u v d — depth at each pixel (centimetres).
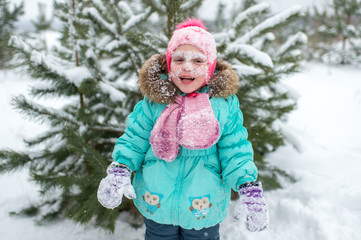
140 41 205
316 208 212
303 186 249
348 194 225
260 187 121
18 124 435
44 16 743
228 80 131
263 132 212
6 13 650
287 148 340
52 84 198
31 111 186
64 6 210
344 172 283
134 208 222
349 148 359
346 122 459
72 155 216
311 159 317
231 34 239
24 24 745
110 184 119
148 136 137
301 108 541
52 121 200
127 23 229
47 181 188
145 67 134
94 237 202
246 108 217
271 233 197
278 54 253
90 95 207
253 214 113
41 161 206
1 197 248
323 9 978
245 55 199
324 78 811
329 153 335
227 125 133
